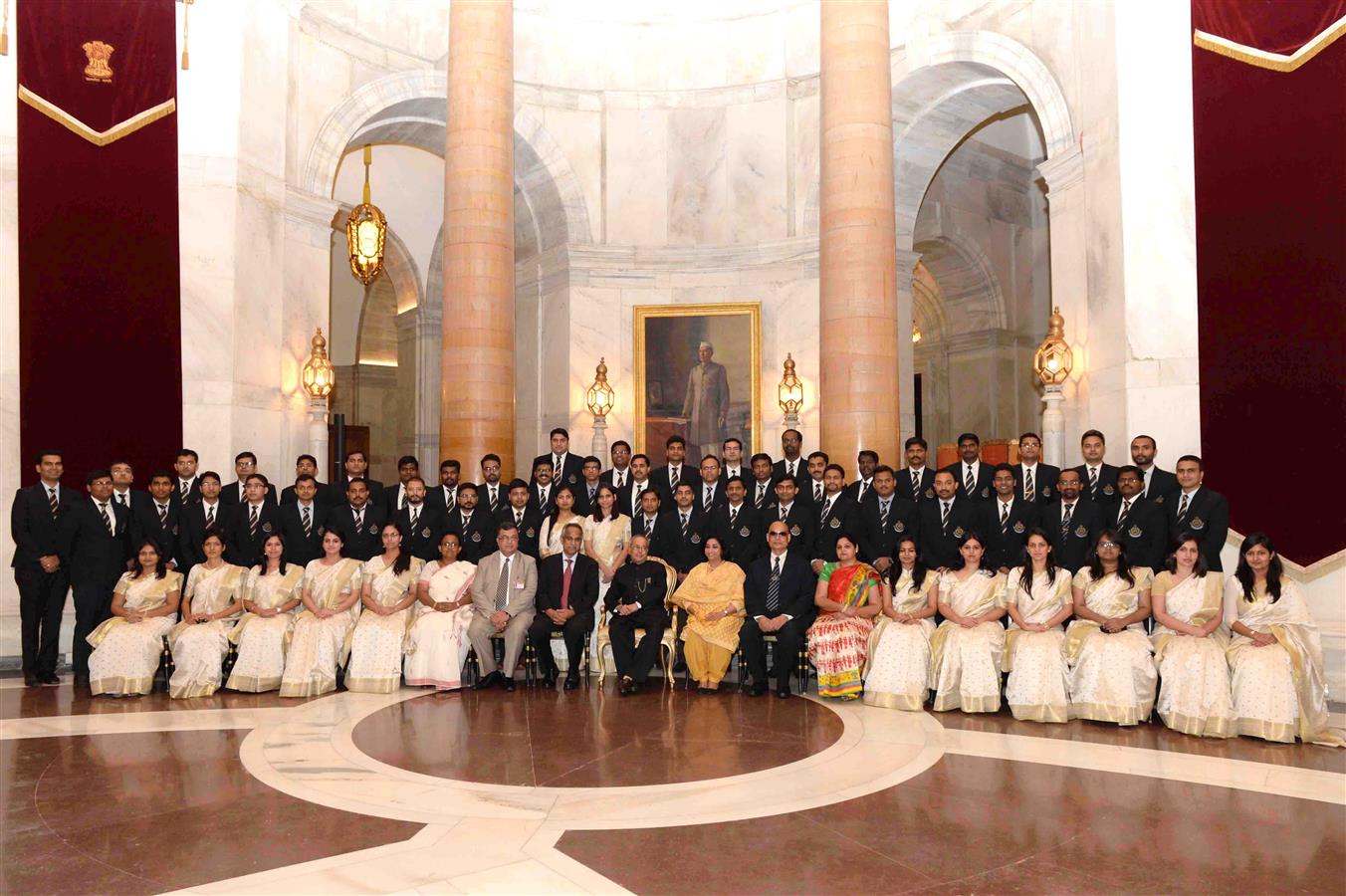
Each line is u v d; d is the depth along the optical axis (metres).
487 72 12.31
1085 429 10.99
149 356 11.11
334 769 6.20
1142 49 10.19
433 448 19.81
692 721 7.61
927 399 21.88
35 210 10.66
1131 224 10.13
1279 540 8.80
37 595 9.43
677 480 10.82
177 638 8.78
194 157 11.58
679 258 15.83
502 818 5.20
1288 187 8.84
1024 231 20.58
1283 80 8.91
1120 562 8.05
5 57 10.63
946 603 8.45
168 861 4.61
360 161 17.72
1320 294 8.58
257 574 9.23
